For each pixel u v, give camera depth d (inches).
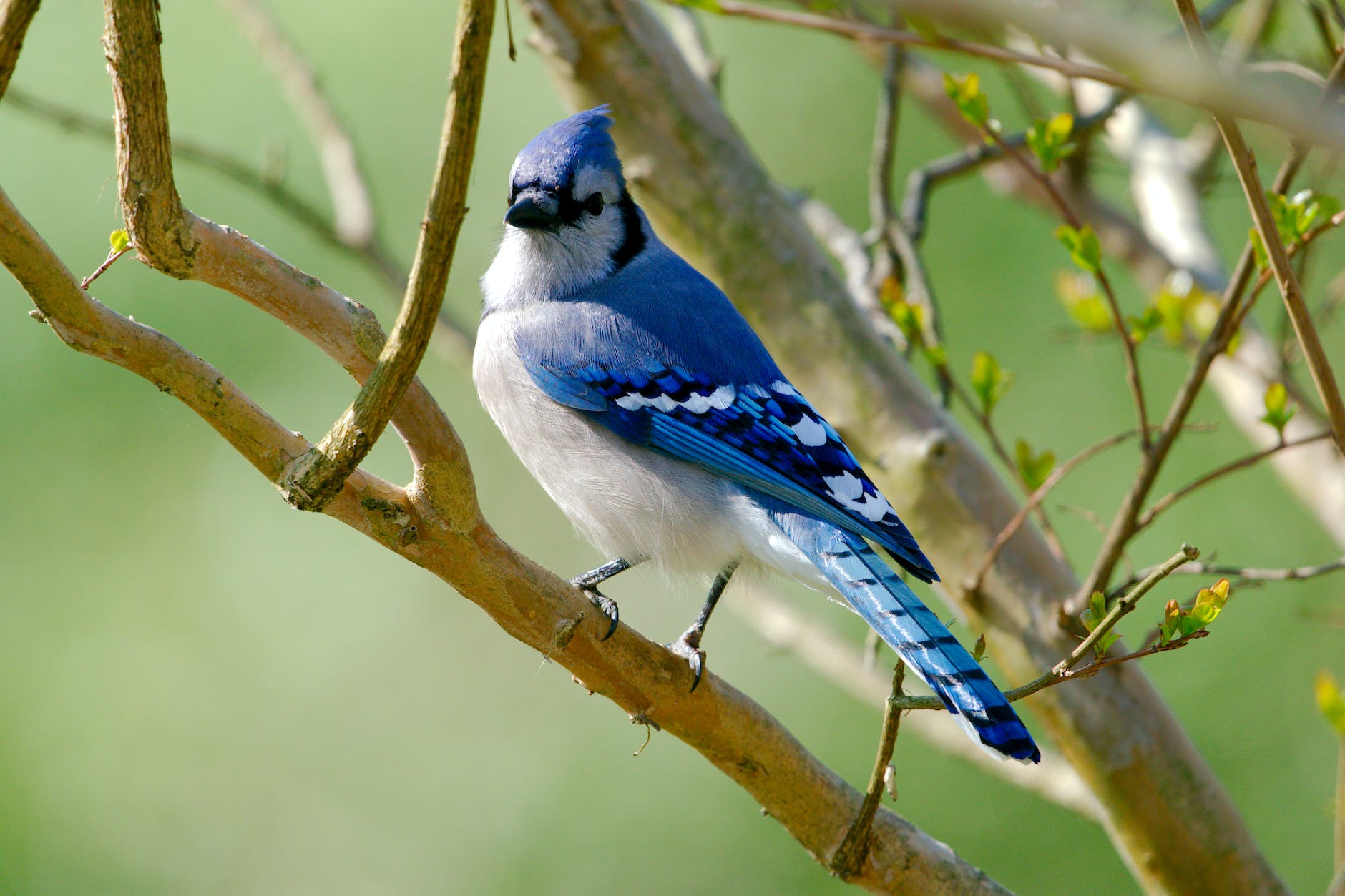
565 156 326.6
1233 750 434.0
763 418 305.9
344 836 498.3
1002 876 433.7
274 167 394.9
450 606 536.1
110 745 502.3
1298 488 360.5
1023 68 415.2
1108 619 206.1
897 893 251.4
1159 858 296.5
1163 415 485.4
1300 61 334.6
